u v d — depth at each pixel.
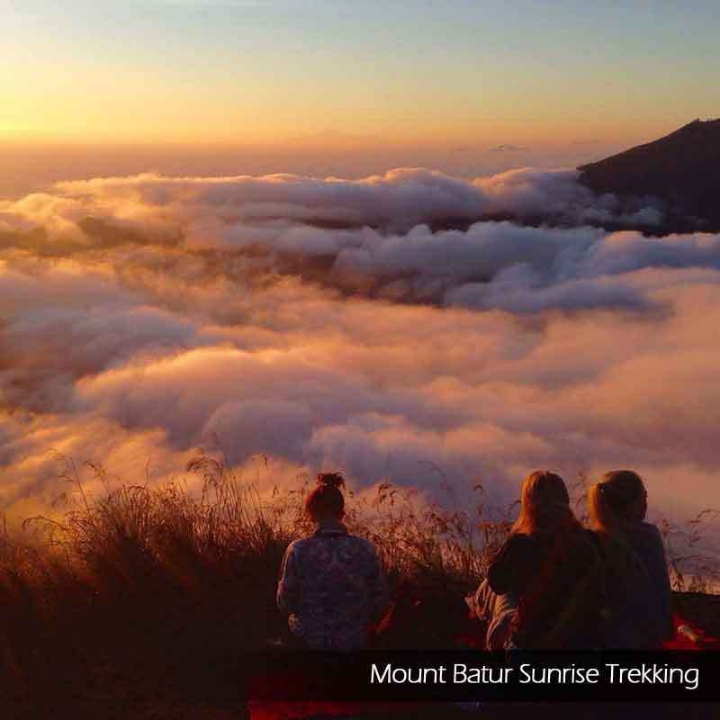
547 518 3.18
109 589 4.82
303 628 3.59
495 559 3.20
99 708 3.63
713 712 3.12
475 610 3.79
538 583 3.14
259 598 4.74
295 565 3.60
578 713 3.15
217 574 5.02
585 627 3.13
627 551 3.21
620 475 3.34
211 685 3.82
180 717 3.55
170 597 4.77
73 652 4.20
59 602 4.68
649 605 3.20
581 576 3.12
